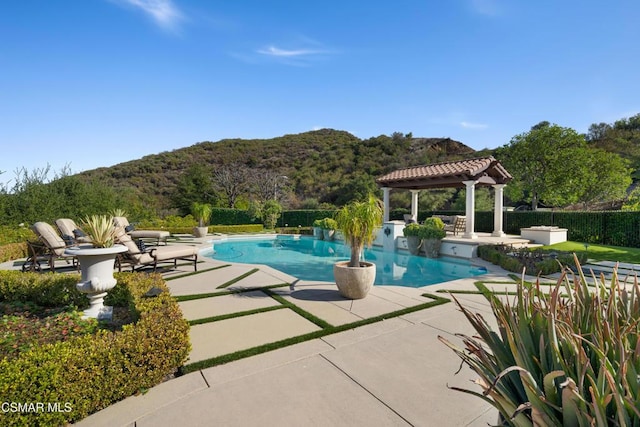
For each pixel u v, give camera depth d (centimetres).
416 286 817
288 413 247
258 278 740
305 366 322
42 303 540
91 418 244
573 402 122
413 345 372
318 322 446
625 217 1271
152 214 2259
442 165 1488
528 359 154
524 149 1931
